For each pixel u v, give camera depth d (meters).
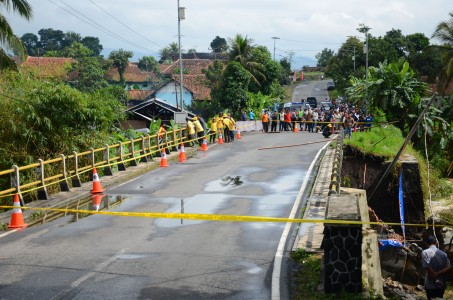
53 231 13.19
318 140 35.06
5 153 19.78
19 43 26.45
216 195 17.61
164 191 18.56
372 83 33.12
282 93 77.44
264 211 15.08
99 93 23.92
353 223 8.50
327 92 105.69
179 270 10.09
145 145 26.62
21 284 9.34
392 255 14.40
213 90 59.41
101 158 23.16
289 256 10.87
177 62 100.31
